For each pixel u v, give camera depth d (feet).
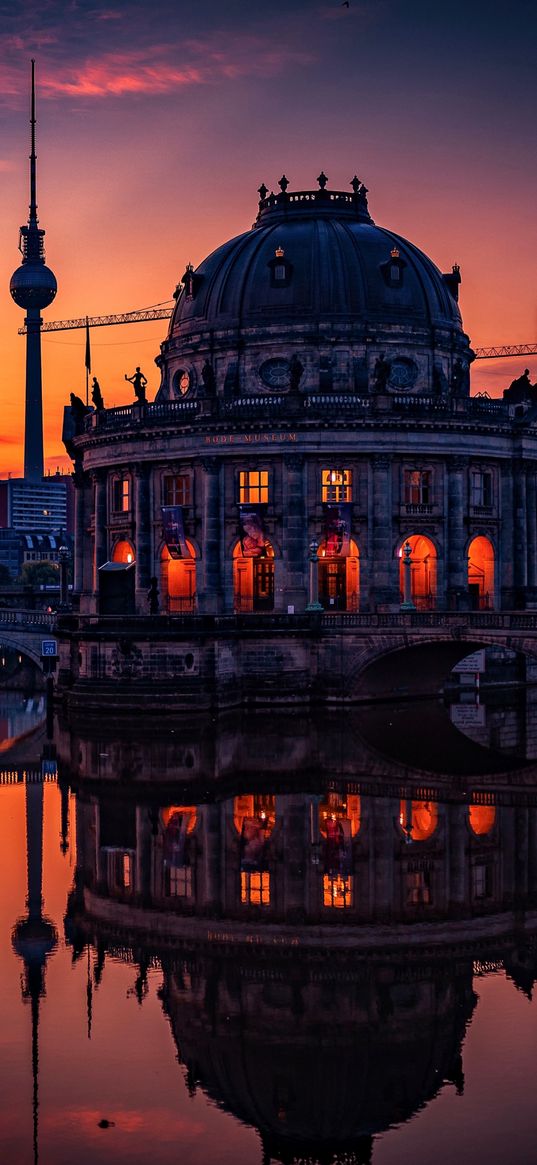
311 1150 91.91
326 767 234.58
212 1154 92.12
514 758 250.16
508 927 139.95
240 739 263.08
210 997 119.96
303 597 335.47
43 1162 91.15
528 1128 94.68
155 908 147.54
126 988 122.42
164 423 347.77
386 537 336.90
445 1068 103.55
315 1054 107.55
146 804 203.62
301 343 364.17
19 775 230.27
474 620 284.61
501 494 361.10
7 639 369.09
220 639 298.76
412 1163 90.07
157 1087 102.17
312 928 139.64
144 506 361.71
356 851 173.17
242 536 336.90
